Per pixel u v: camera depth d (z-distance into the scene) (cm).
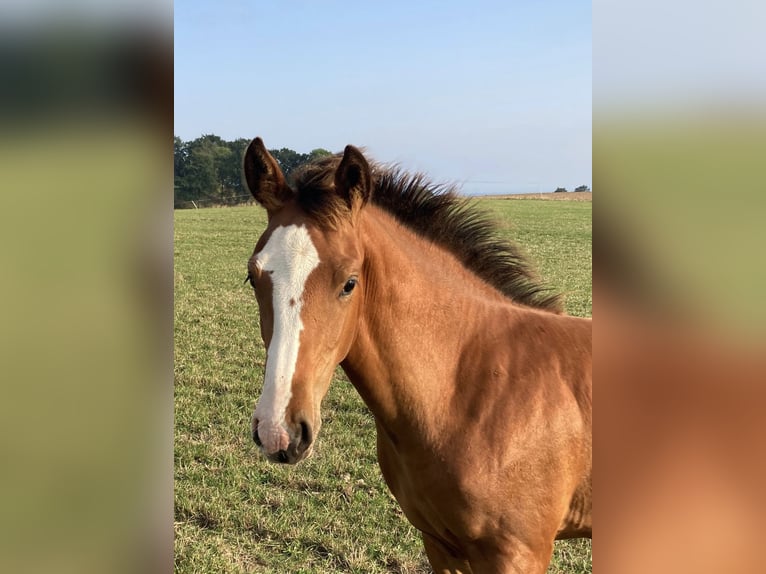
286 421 210
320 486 485
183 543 405
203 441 564
